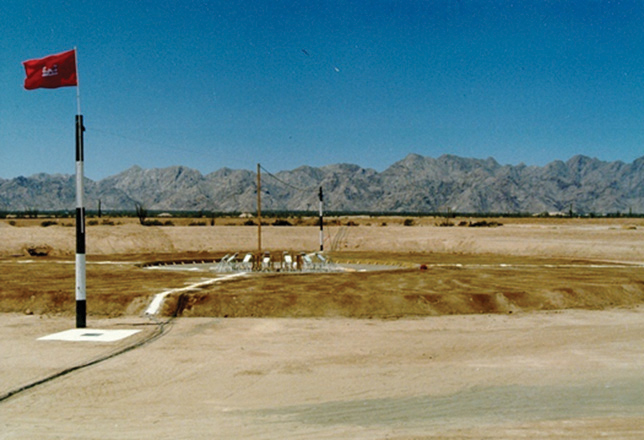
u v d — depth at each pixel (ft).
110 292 87.04
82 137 68.39
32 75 66.64
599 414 37.96
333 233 248.52
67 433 34.14
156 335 65.00
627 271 129.18
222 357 54.29
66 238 206.49
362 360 53.26
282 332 67.05
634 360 53.26
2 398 41.42
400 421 36.42
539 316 78.48
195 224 316.60
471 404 40.09
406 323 73.05
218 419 36.86
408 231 250.57
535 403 40.34
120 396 41.98
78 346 58.95
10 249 188.55
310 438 33.35
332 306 80.53
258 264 140.26
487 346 59.21
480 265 148.66
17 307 84.17
